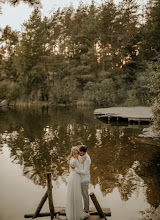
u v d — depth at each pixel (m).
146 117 18.66
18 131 15.20
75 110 29.27
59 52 48.44
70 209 4.31
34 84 43.91
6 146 11.27
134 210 5.30
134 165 8.30
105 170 7.80
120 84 39.56
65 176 7.41
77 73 45.97
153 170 7.80
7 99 39.59
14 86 40.62
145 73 31.41
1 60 50.03
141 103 28.92
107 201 5.75
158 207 5.42
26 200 5.85
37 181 7.06
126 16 47.12
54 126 17.19
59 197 5.96
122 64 45.25
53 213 4.65
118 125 17.66
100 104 36.31
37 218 4.82
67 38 52.91
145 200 5.77
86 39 47.25
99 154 9.69
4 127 16.73
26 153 10.04
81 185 4.48
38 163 8.70
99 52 44.53
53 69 46.84
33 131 15.17
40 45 45.78
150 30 30.47
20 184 6.82
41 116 23.16
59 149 10.67
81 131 15.14
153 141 11.98
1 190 6.41
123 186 6.58
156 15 29.95
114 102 35.41
